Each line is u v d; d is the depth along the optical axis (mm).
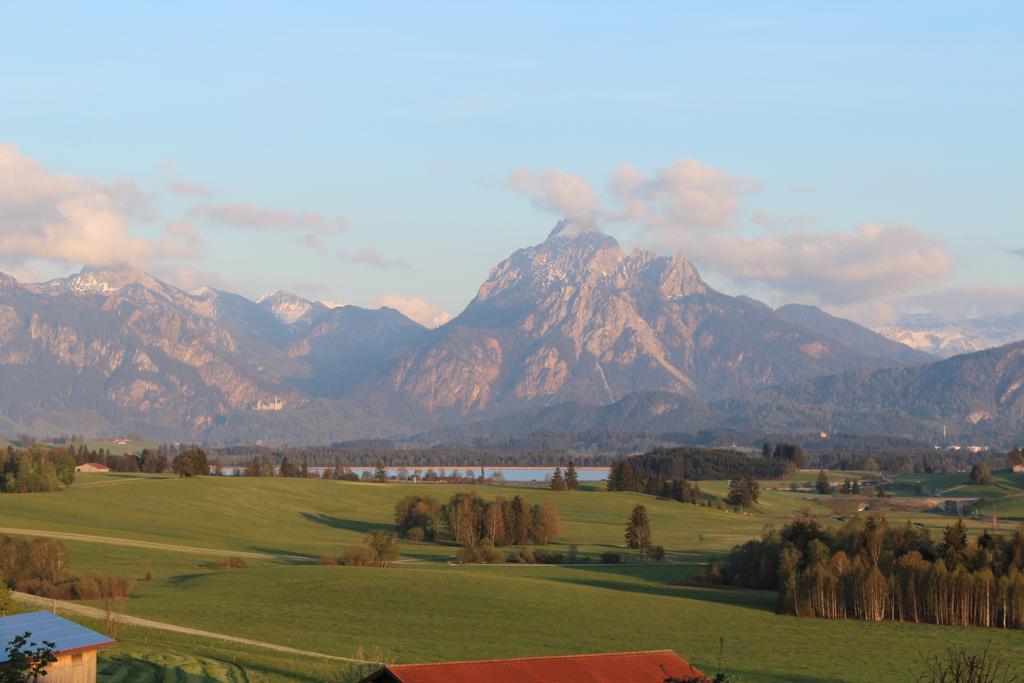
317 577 132125
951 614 126562
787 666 98750
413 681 53344
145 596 118812
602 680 56094
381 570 138750
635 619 118438
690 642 107875
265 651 87250
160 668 76062
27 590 115500
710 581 151750
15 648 50750
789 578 131250
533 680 55000
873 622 125188
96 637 64562
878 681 93250
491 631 106688
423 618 111750
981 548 144500
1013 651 109375
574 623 113812
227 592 122188
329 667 80625
